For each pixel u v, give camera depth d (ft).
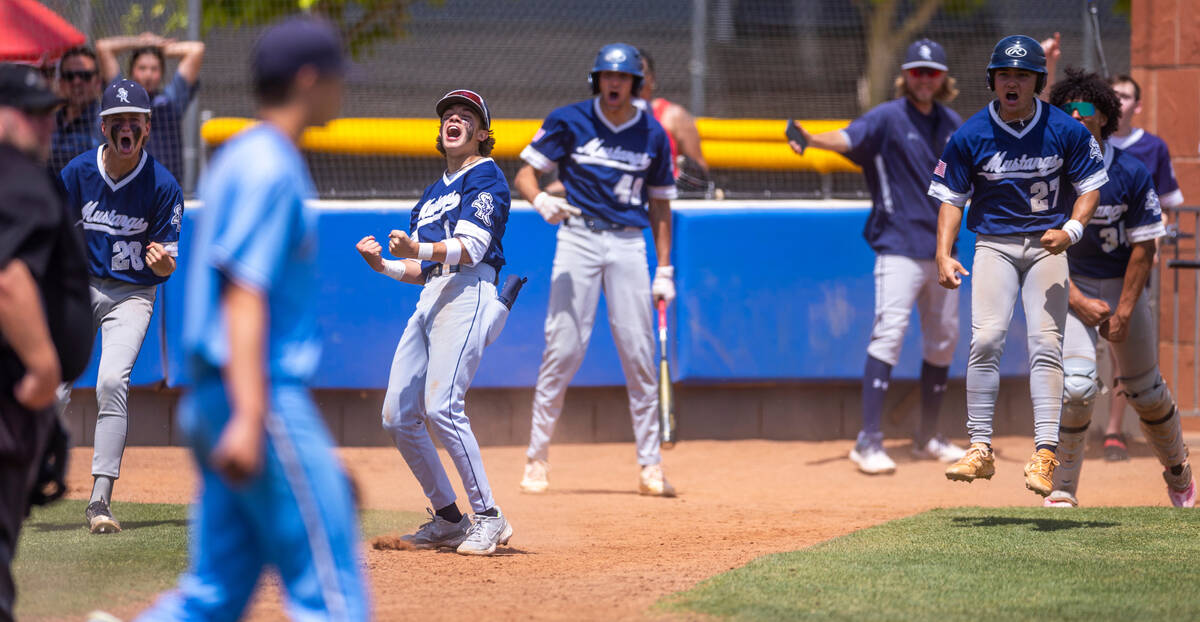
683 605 44.65
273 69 30.12
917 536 59.31
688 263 102.58
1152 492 83.15
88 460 93.81
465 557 57.00
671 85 129.18
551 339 82.64
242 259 28.12
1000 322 61.52
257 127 30.14
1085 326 70.59
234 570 30.86
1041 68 60.44
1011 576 49.32
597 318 102.47
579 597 47.01
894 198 93.20
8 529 35.45
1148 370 71.77
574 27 128.47
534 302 101.24
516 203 100.89
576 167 81.92
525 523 69.62
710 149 125.08
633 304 82.12
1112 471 92.43
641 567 54.08
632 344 82.23
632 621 42.57
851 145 92.58
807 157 127.24
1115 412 97.35
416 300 99.66
